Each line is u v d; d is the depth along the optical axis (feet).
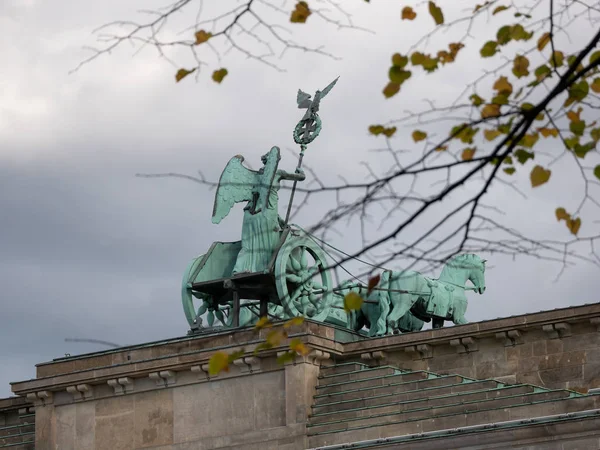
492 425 217.97
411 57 74.54
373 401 235.81
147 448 252.42
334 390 240.94
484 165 69.00
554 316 237.04
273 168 252.21
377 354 246.88
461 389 230.68
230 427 245.24
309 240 253.24
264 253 251.60
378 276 77.20
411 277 259.80
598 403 214.69
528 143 73.05
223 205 255.29
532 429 214.07
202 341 248.93
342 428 234.79
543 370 238.48
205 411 248.52
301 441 236.63
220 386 248.11
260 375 245.04
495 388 227.20
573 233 73.00
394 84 74.59
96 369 256.11
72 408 261.44
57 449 260.62
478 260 274.57
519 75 73.72
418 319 273.54
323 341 242.17
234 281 253.03
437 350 247.09
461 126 70.54
